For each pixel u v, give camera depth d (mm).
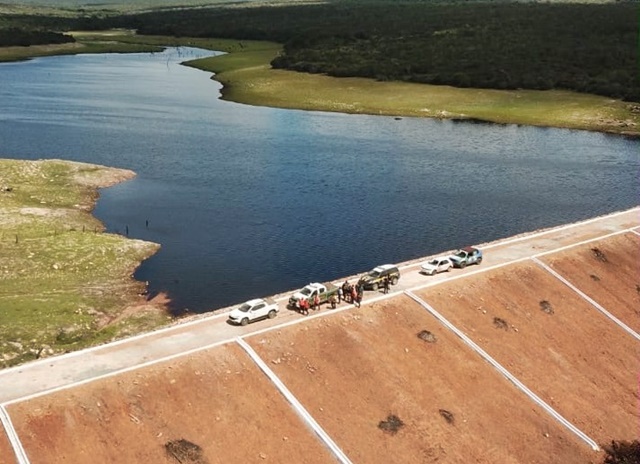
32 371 47500
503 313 63969
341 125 165625
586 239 80250
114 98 192250
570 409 56438
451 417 52000
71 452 41688
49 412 43406
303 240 91812
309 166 129375
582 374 60656
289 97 193125
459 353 57750
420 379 54188
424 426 50625
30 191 104312
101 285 74812
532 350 61156
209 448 44562
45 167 115125
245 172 124250
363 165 131250
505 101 187000
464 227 99062
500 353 59469
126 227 94688
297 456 45812
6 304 66938
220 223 97562
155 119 166375
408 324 58781
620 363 63375
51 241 83375
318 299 58406
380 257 86625
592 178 126875
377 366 53906
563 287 70062
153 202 105938
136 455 42719
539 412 55000
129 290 74562
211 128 158750
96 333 64000
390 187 117750
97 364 48750
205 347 51281
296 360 52281
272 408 48250
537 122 171000
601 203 112312
